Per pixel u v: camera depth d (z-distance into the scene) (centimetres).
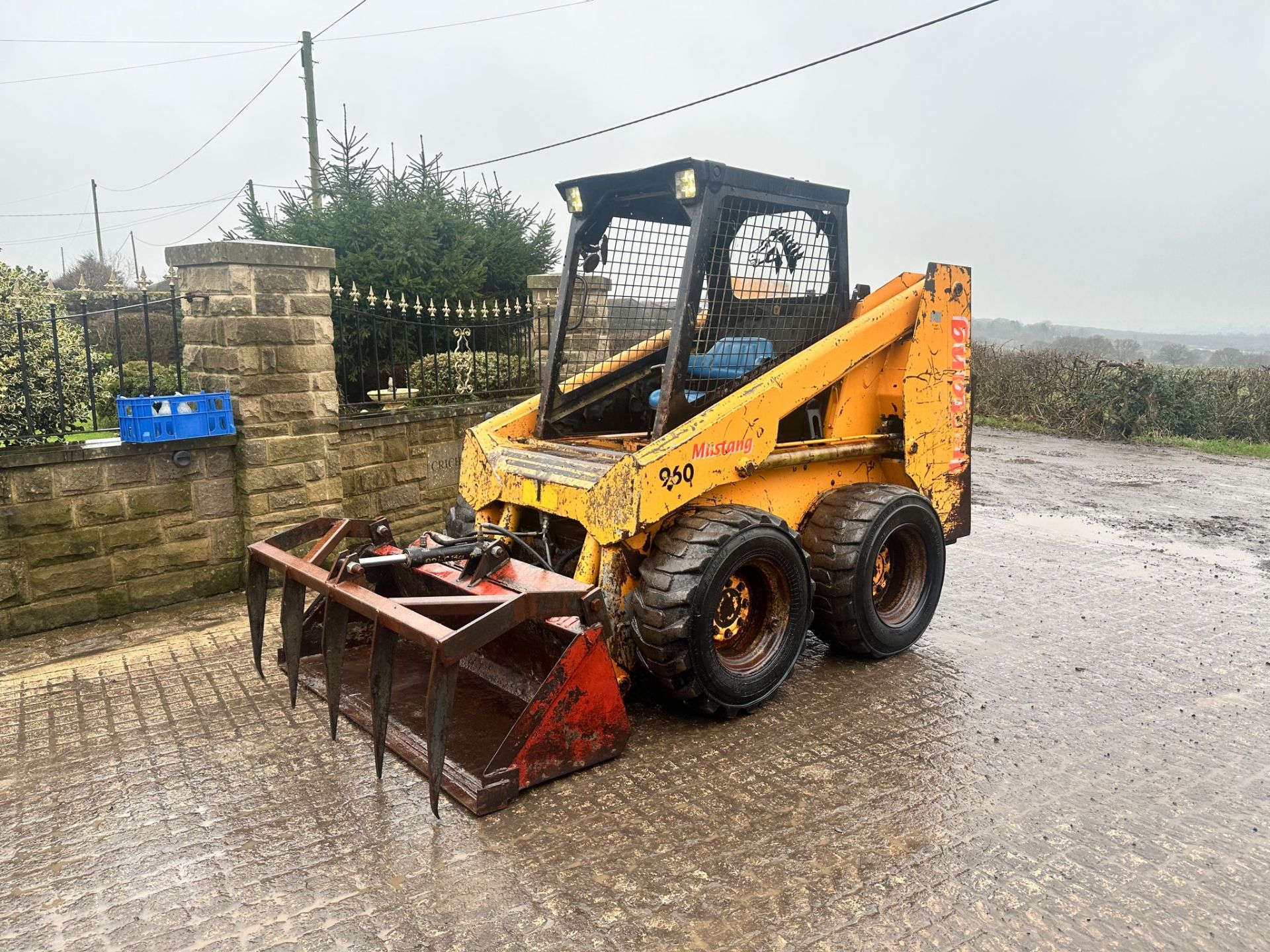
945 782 318
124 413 475
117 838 278
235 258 491
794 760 333
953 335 465
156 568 498
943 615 512
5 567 450
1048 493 916
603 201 422
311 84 1684
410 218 898
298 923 238
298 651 362
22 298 555
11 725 356
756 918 241
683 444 349
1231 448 1253
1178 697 400
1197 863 271
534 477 386
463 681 376
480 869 262
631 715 371
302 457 533
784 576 377
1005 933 237
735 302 402
